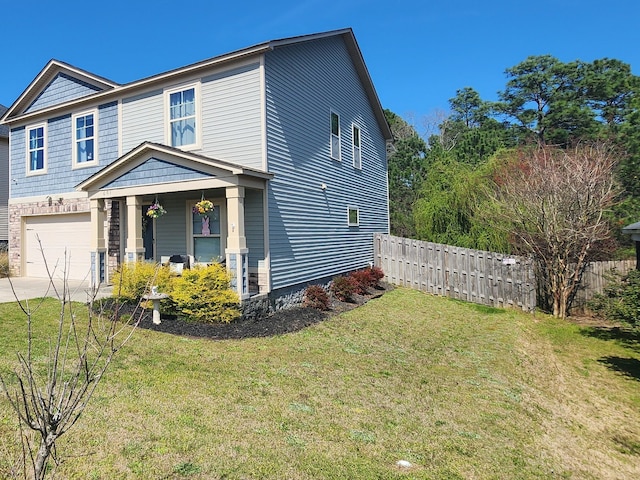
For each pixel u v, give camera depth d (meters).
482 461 4.03
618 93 28.88
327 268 12.41
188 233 11.00
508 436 4.66
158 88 10.81
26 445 3.36
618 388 6.72
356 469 3.62
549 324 10.77
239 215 8.42
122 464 3.30
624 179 16.27
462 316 11.39
